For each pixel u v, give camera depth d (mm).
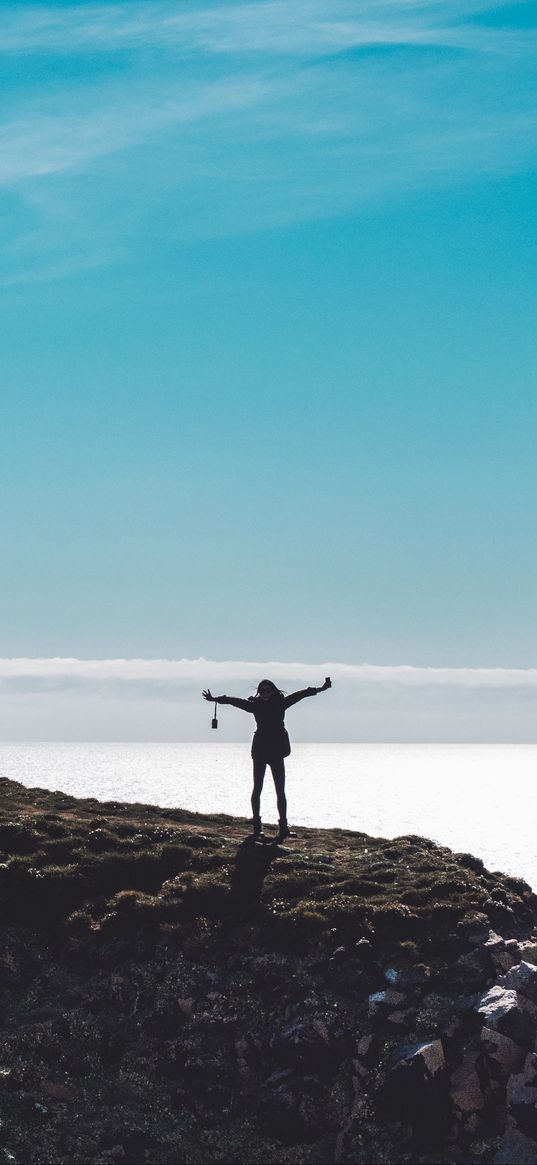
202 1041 18875
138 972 21094
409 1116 16516
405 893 23203
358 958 20312
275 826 33344
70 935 22969
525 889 25344
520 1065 17031
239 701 28297
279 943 21297
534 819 180375
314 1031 18234
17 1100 17438
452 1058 17219
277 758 28750
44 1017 19984
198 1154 16406
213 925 22453
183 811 35125
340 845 29500
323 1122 16859
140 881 25625
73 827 29188
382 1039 18000
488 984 19016
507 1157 15664
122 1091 17969
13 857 26203
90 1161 16078
